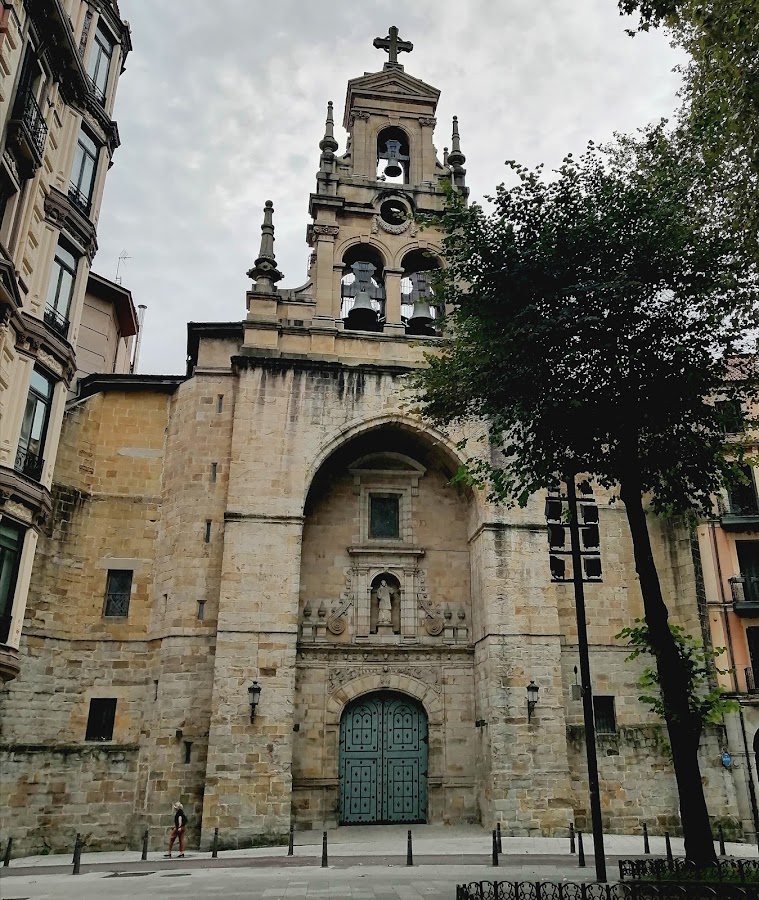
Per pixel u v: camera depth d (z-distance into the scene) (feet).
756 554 98.12
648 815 87.81
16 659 60.85
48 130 66.39
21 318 61.93
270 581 84.79
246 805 77.30
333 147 105.19
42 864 69.10
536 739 83.66
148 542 91.15
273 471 88.63
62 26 64.64
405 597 94.89
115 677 86.02
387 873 55.77
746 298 50.70
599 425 51.34
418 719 91.61
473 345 59.67
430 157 108.06
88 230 73.31
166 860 69.10
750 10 43.16
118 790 82.17
